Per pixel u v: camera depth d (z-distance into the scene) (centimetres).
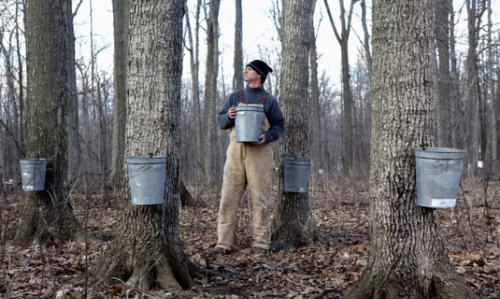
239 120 499
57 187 636
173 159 418
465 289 328
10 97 1795
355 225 770
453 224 711
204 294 391
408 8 335
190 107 2278
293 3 621
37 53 643
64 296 376
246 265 500
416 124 335
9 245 585
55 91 648
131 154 409
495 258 496
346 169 2092
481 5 1720
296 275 451
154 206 405
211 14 1664
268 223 569
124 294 377
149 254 400
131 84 411
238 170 562
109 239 649
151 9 407
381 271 341
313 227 621
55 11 650
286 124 618
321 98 3688
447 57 1368
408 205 336
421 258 334
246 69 557
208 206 1012
